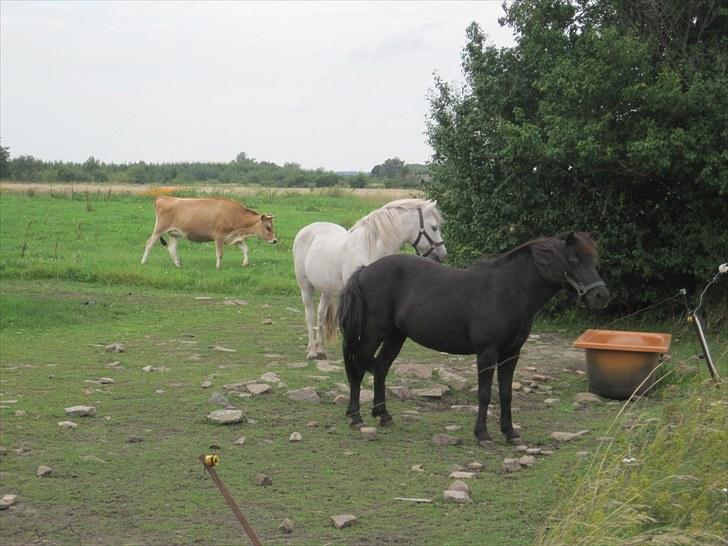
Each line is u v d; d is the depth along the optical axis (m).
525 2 14.43
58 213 33.09
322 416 8.56
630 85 12.71
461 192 14.91
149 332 13.16
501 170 14.42
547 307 14.84
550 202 14.14
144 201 41.47
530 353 12.36
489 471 6.98
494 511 6.05
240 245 21.88
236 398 9.06
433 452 7.49
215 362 11.03
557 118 12.79
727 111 12.12
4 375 9.95
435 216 10.37
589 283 7.49
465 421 8.59
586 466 6.88
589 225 13.94
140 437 7.65
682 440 5.91
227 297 17.06
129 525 5.71
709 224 13.20
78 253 21.08
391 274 8.08
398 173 103.56
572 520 5.00
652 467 5.79
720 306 13.54
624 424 8.23
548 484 6.58
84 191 49.75
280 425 8.22
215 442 7.59
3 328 13.00
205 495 6.29
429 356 11.95
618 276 13.78
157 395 9.16
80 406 8.45
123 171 94.12
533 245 7.63
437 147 15.82
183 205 20.94
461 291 7.75
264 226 21.38
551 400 9.46
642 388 9.41
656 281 14.19
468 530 5.70
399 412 8.84
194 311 15.25
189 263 21.62
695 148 12.23
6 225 28.09
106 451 7.26
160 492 6.34
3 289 16.48
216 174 96.50
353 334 8.12
